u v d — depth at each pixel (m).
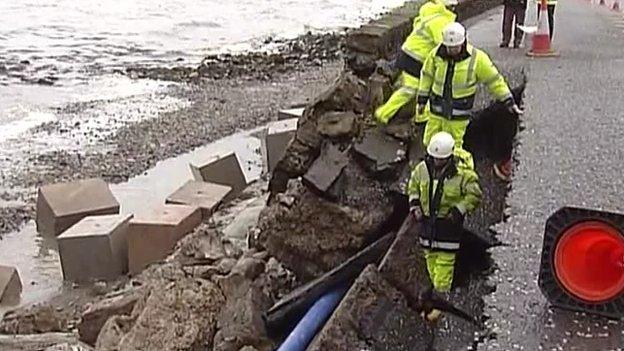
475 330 6.65
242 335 8.86
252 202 15.04
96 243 14.43
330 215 9.48
